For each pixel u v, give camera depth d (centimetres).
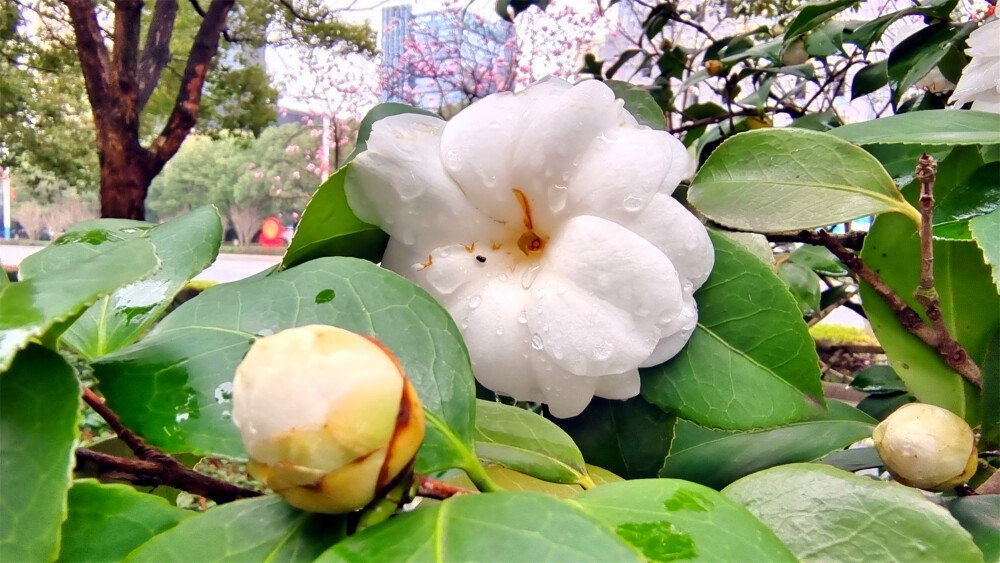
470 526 32
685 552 33
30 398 35
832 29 121
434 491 39
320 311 45
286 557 35
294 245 54
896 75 103
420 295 45
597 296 49
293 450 30
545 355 51
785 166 66
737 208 66
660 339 55
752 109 132
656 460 64
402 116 57
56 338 38
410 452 33
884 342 68
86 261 36
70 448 34
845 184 64
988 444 63
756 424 56
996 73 73
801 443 72
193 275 52
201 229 54
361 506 33
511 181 53
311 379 30
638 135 53
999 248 51
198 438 38
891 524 46
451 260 55
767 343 58
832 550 46
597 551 30
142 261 35
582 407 53
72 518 40
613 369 49
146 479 49
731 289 60
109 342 50
